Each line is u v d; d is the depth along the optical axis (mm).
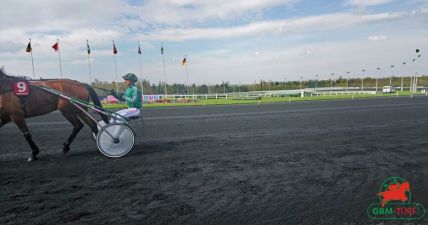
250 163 5344
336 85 81875
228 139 7824
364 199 3611
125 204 3508
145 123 11664
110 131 5781
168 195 3793
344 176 4516
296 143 7168
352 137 7871
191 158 5762
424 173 4609
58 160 5625
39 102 5520
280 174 4656
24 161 5570
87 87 6082
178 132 9141
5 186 4160
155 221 3059
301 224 2973
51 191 3959
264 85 76875
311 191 3889
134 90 6332
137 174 4711
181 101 31453
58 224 3002
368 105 19625
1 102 5191
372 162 5320
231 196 3738
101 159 5699
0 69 5258
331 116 13172
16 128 10258
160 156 5941
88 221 3064
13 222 3057
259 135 8383
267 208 3363
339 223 2996
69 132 9352
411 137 7754
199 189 4004
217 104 25938
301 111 16141
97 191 3953
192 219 3096
